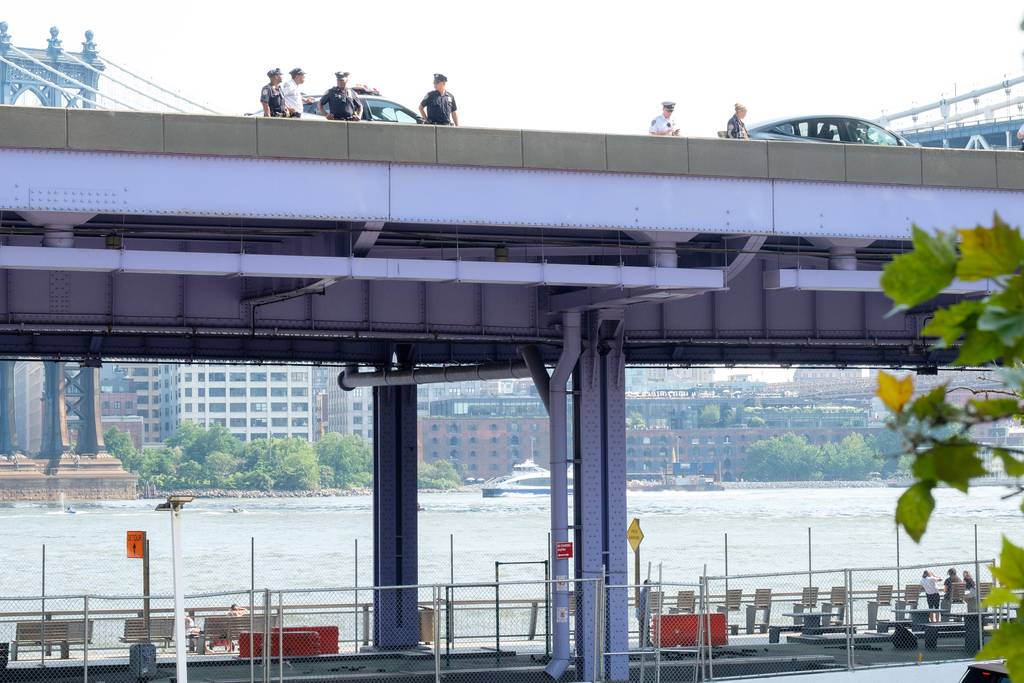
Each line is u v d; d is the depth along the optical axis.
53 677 75.38
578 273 60.59
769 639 93.06
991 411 7.49
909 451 7.52
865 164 64.81
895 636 87.12
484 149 58.81
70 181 53.53
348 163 57.19
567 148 60.03
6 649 76.31
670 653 82.69
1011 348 7.18
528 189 59.69
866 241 66.06
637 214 61.31
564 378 72.38
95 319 67.00
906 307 7.36
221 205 55.41
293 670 77.00
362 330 72.12
